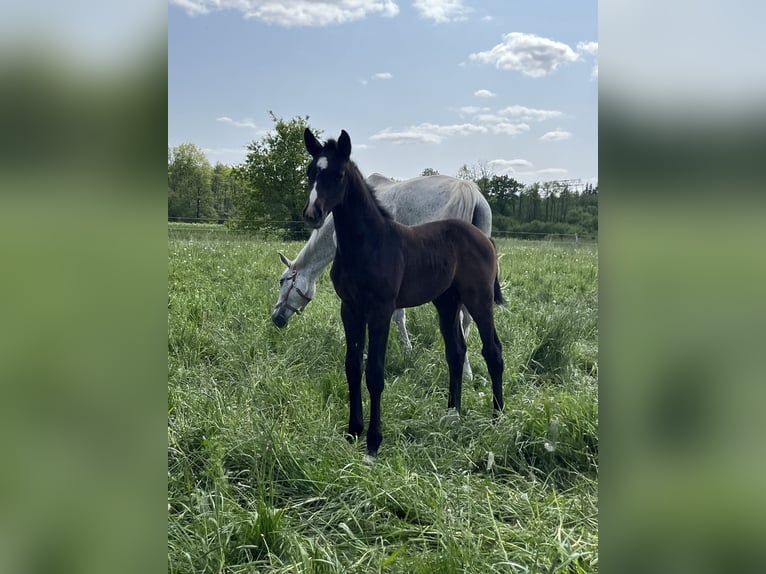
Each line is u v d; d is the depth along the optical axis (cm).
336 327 526
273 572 218
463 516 258
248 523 239
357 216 333
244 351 463
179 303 570
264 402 372
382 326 342
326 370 442
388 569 226
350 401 354
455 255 385
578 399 353
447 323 399
